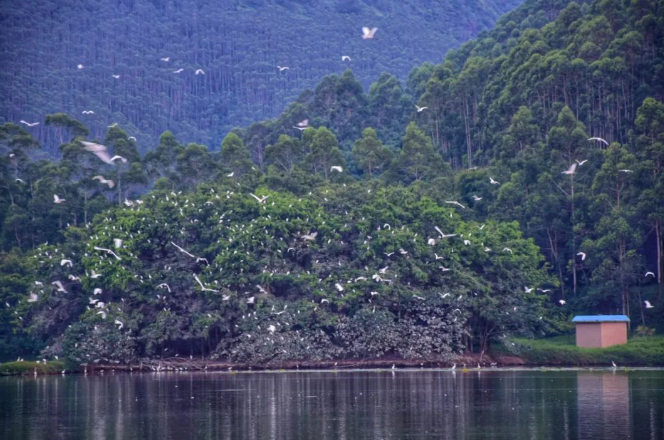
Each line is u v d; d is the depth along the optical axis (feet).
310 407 396.98
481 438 311.47
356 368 646.74
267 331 632.79
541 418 354.95
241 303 642.22
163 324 646.74
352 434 323.16
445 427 335.88
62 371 628.69
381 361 653.71
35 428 346.95
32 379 588.09
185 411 389.39
